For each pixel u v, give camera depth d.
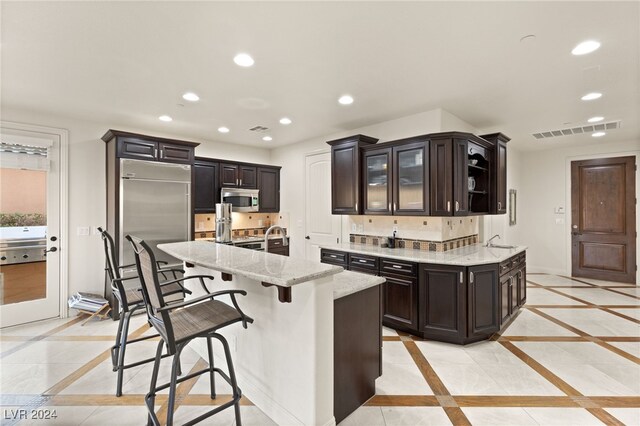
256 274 1.57
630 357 2.75
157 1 1.79
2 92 3.10
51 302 3.74
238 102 3.44
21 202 3.58
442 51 2.37
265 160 6.05
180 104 3.49
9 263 3.51
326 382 1.76
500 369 2.55
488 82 2.92
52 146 3.77
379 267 3.44
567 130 4.59
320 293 1.71
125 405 2.09
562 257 5.93
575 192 5.76
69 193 3.88
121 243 3.71
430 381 2.38
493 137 3.90
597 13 1.90
